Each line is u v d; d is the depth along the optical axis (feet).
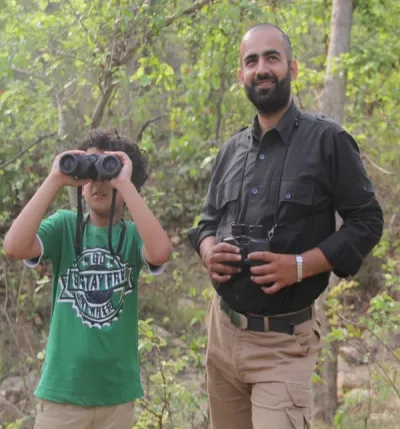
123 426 9.03
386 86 22.41
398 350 15.92
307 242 9.36
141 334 14.58
